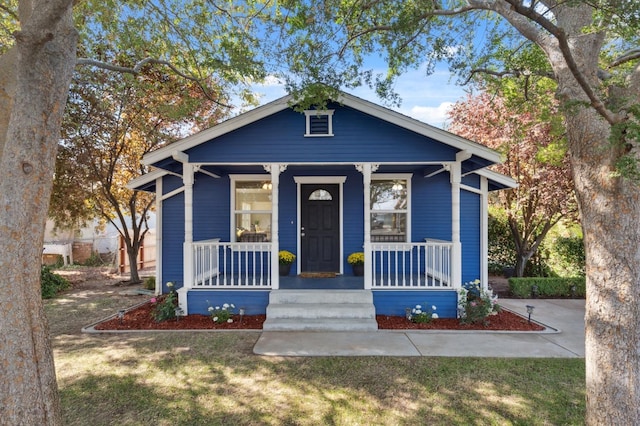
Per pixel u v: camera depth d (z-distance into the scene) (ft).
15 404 7.95
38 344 8.45
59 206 33.27
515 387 12.84
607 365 9.27
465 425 10.50
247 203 28.71
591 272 9.81
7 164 8.26
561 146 26.20
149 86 29.66
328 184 28.66
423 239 27.89
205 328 19.74
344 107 22.38
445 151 22.07
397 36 17.54
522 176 32.78
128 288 33.47
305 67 17.83
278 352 16.16
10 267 8.11
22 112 8.34
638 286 9.12
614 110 8.50
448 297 21.80
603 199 9.45
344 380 13.39
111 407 11.50
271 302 21.74
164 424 10.57
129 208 40.01
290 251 28.22
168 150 21.52
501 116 32.42
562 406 11.55
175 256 28.53
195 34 22.90
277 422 10.66
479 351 16.35
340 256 28.30
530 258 36.32
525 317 22.21
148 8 21.65
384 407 11.50
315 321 19.79
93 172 33.37
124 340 17.90
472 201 27.55
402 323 20.48
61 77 8.93
